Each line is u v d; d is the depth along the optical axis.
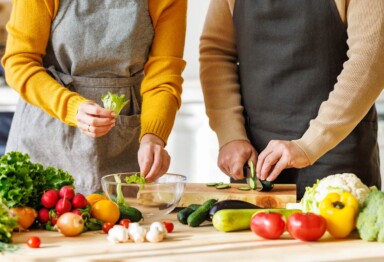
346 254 1.61
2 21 4.36
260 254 1.61
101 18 2.32
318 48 2.36
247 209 1.91
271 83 2.44
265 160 2.23
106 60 2.34
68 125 2.37
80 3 2.30
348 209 1.75
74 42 2.31
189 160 4.23
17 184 1.86
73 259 1.57
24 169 1.89
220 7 2.56
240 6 2.47
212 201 1.96
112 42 2.32
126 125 2.40
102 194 2.21
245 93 2.53
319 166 2.44
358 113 2.24
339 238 1.77
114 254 1.61
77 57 2.33
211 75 2.57
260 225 1.75
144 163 2.15
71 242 1.73
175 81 2.36
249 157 2.42
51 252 1.63
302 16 2.35
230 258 1.57
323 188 1.86
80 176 2.42
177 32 2.39
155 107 2.29
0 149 4.18
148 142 2.21
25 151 2.44
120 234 1.72
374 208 1.73
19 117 2.47
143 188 1.97
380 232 1.71
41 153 2.44
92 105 2.14
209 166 4.20
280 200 2.14
